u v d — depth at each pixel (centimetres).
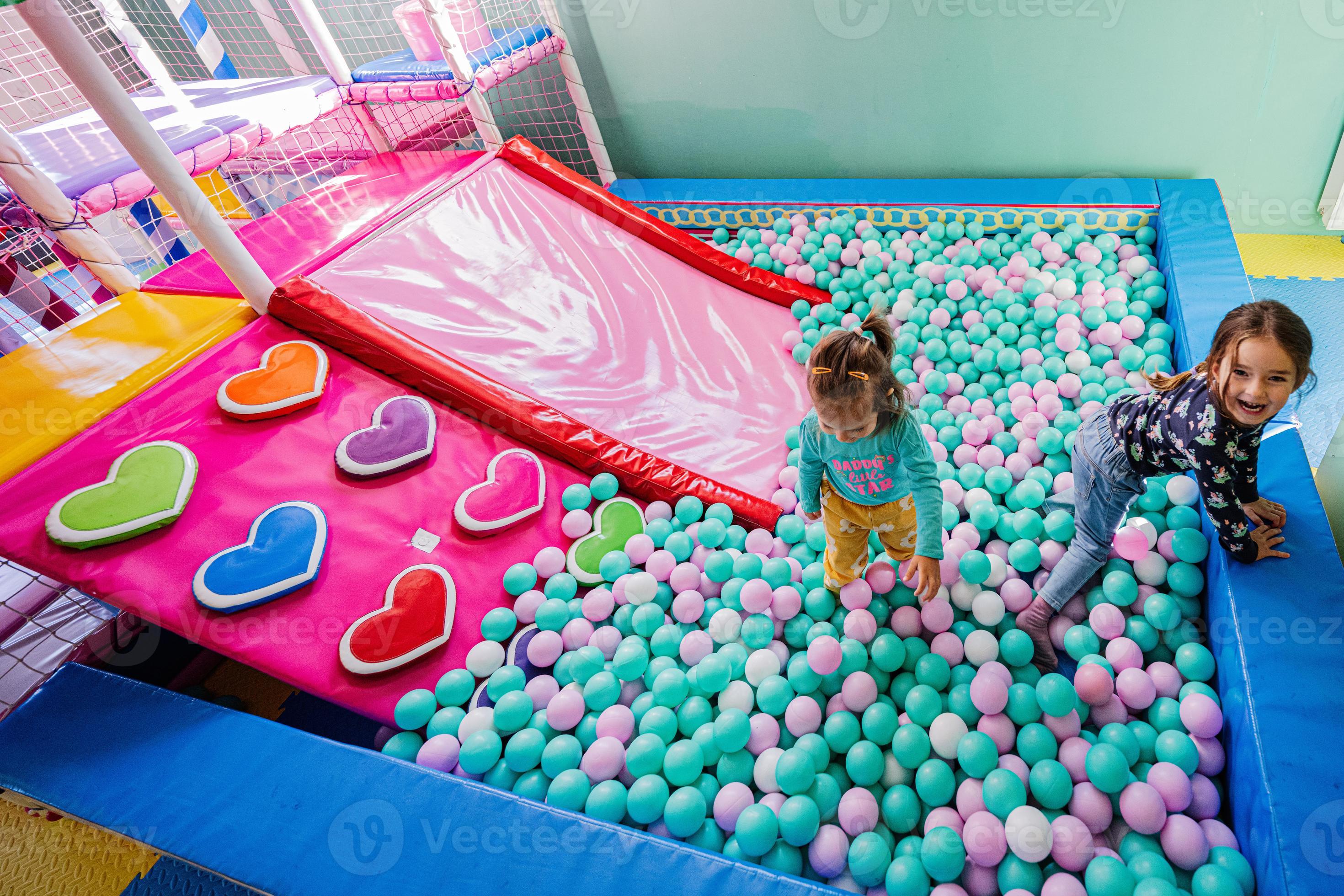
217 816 196
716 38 448
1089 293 366
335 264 340
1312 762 175
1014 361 345
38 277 371
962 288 391
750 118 477
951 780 200
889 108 441
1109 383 320
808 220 464
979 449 310
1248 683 192
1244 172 402
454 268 363
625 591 262
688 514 297
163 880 246
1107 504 224
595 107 509
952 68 413
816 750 210
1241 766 190
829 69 437
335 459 275
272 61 584
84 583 229
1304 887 158
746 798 202
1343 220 399
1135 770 202
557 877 176
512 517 282
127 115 248
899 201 441
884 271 416
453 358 323
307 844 188
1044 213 414
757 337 394
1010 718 214
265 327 301
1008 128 426
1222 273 339
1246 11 351
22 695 265
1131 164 418
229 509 254
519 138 435
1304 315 367
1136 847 183
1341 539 220
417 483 283
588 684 235
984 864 184
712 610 262
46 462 240
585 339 360
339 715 276
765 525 301
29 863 257
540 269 383
